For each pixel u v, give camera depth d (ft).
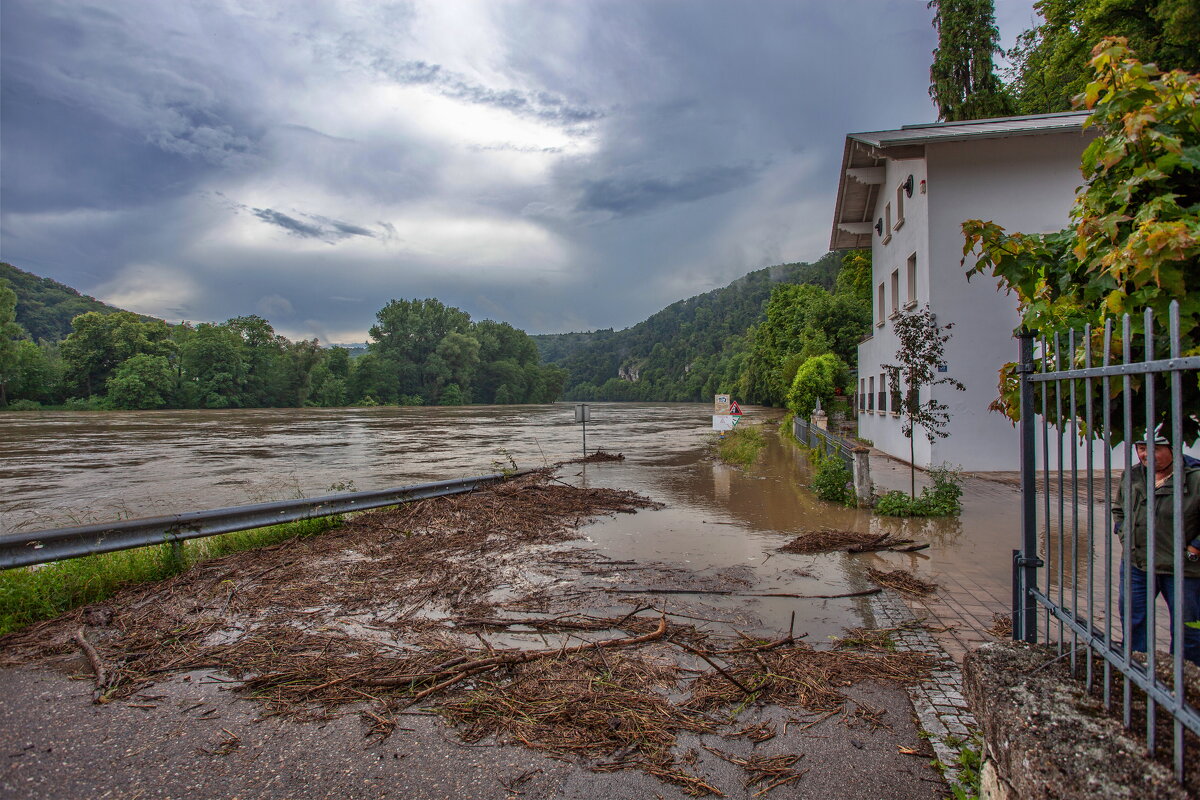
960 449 51.29
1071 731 7.35
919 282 54.08
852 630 18.42
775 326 231.30
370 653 16.71
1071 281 11.40
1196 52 55.31
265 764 11.79
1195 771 6.31
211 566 25.07
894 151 52.47
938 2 89.15
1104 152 10.01
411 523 33.06
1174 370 5.98
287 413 250.57
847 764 11.67
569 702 13.96
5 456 80.64
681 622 19.12
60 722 13.32
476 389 460.55
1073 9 69.31
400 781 11.26
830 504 38.99
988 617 19.56
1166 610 18.60
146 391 292.40
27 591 19.54
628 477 52.70
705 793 10.89
